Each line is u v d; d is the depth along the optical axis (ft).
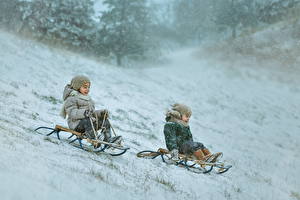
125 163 20.30
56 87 55.01
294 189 30.76
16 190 8.23
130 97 67.15
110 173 15.75
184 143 24.73
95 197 10.73
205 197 18.39
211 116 73.41
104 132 21.11
